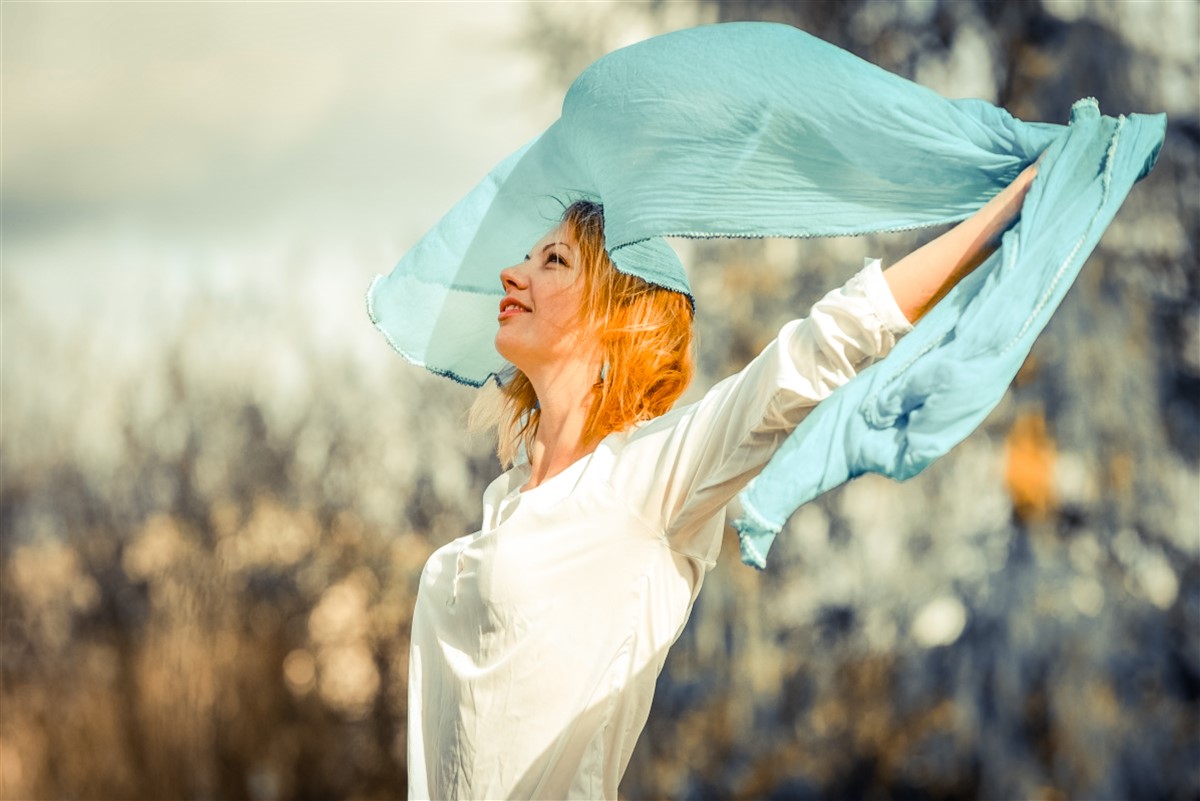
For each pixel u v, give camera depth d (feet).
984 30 37.99
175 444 54.24
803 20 39.14
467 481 52.44
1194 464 37.86
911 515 39.32
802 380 7.16
